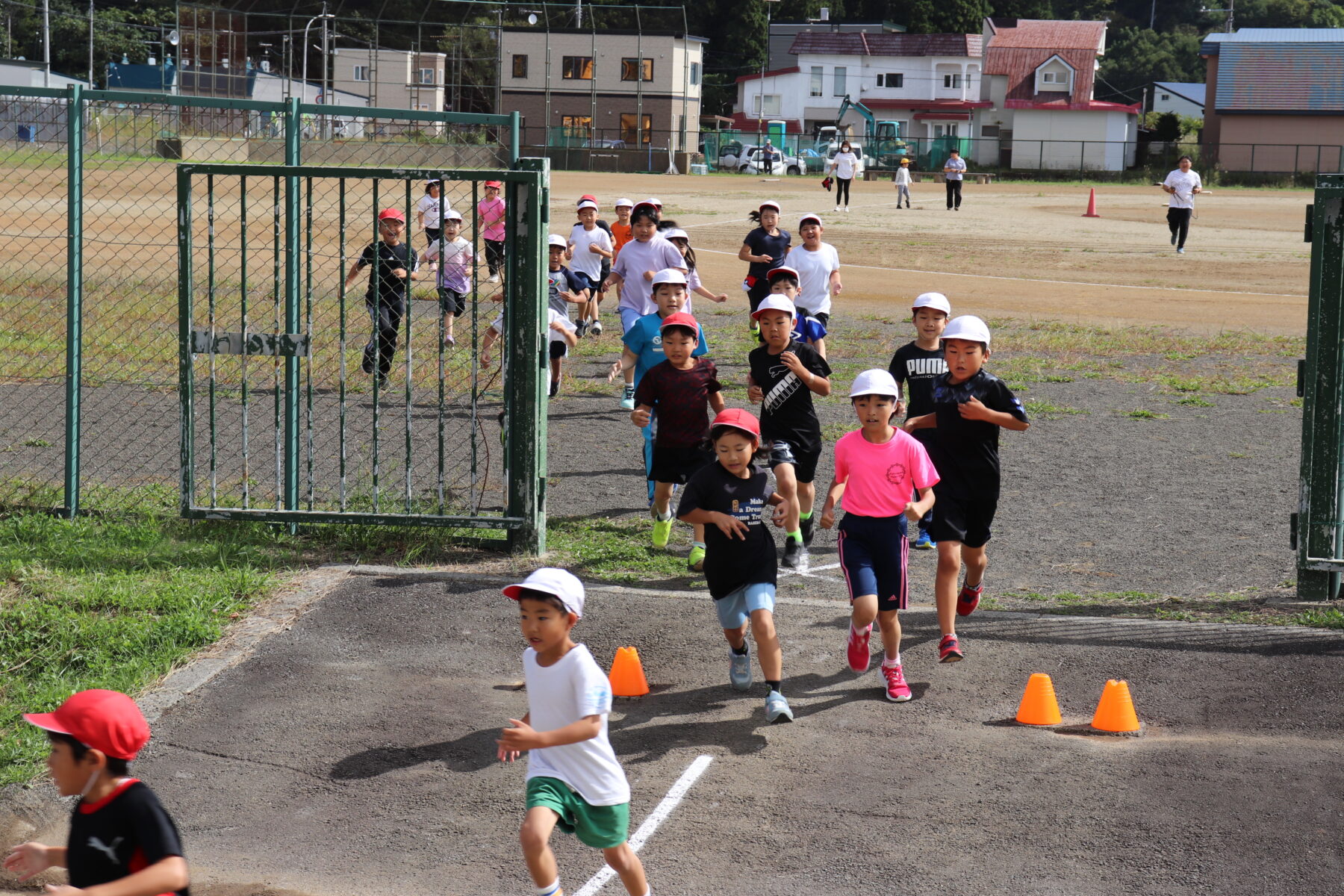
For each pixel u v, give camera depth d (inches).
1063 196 2517.2
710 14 4682.6
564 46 3294.8
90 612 364.2
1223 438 605.0
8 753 291.3
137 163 482.6
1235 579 402.0
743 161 3309.5
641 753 293.1
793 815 266.7
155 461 524.7
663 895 239.6
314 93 2460.6
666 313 445.7
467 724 310.0
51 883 257.6
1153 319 995.3
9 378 663.8
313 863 255.3
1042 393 712.4
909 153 3617.1
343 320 409.1
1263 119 3297.2
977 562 354.3
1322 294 358.6
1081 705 313.4
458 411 636.7
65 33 3597.4
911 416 404.5
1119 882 240.8
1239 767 281.4
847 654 344.8
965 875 244.1
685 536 450.9
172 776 287.3
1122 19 6328.7
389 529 434.3
